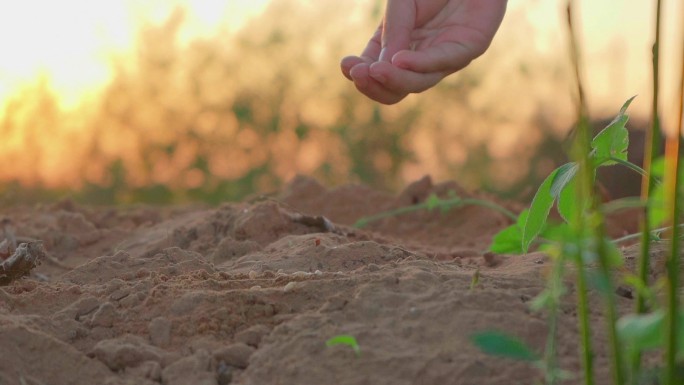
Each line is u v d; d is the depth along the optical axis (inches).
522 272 111.9
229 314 104.2
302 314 101.9
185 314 105.1
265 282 113.4
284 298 105.9
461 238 206.1
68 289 114.8
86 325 105.9
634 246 122.0
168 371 96.3
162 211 224.8
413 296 100.5
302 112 328.2
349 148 325.4
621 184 261.6
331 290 105.7
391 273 107.7
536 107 329.4
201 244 165.8
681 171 79.0
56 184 309.0
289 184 230.2
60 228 195.9
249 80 329.1
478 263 146.9
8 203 295.9
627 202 78.4
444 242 203.8
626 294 105.0
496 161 324.2
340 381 89.6
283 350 94.4
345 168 324.5
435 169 327.9
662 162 83.8
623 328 72.0
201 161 316.5
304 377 90.8
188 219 187.9
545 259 124.1
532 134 324.2
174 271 127.0
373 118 326.0
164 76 325.4
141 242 177.2
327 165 323.3
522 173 315.6
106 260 132.0
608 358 90.6
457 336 93.3
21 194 302.2
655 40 77.7
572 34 72.2
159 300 108.2
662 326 71.4
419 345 92.7
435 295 100.4
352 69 129.3
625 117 109.0
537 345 92.4
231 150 319.6
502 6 137.2
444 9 136.6
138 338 101.8
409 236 210.7
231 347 97.2
